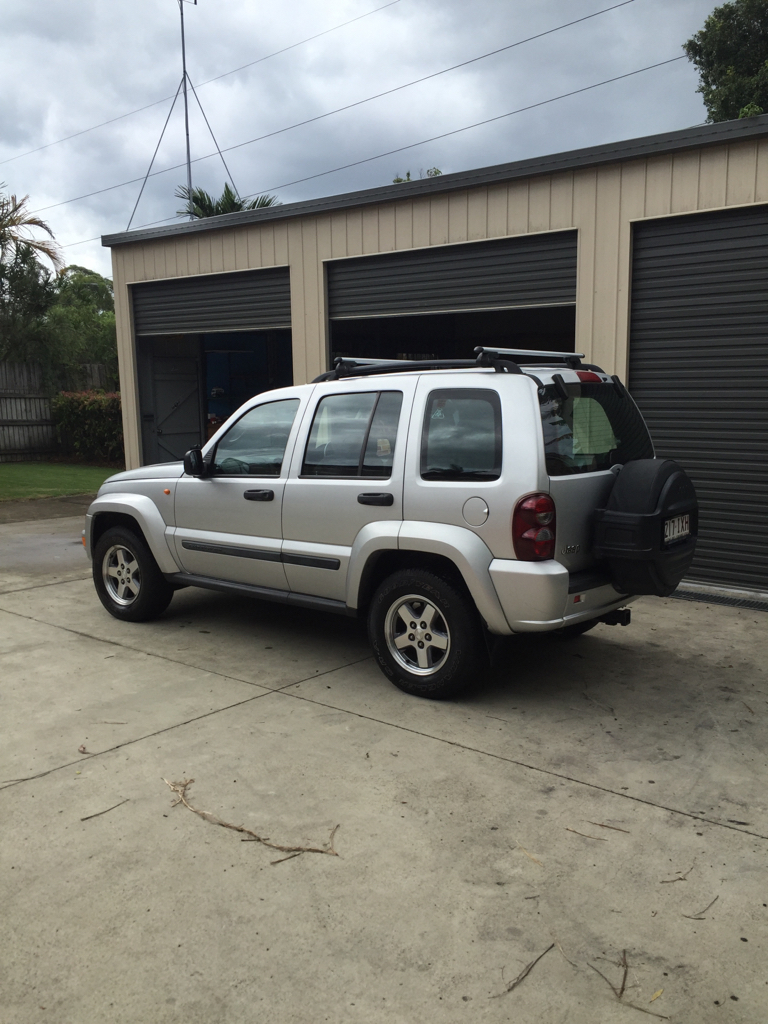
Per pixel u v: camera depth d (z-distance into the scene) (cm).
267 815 328
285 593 517
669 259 692
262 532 517
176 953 247
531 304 777
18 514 1199
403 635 458
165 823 321
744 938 254
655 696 460
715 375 679
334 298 929
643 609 645
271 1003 227
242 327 1036
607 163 706
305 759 378
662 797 344
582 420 444
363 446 468
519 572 401
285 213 936
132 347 1177
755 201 637
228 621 616
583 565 432
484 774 363
